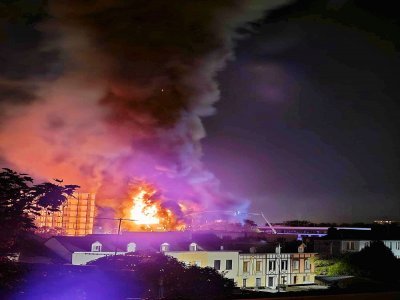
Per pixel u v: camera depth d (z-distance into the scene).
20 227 11.43
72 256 40.09
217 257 46.47
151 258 26.17
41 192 11.85
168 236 47.72
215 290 25.61
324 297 6.59
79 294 11.18
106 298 12.30
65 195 12.74
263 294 6.95
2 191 11.32
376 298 6.81
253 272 48.75
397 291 7.05
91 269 12.72
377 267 47.94
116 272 14.02
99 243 41.91
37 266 11.11
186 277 24.88
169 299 9.15
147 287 21.48
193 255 45.03
